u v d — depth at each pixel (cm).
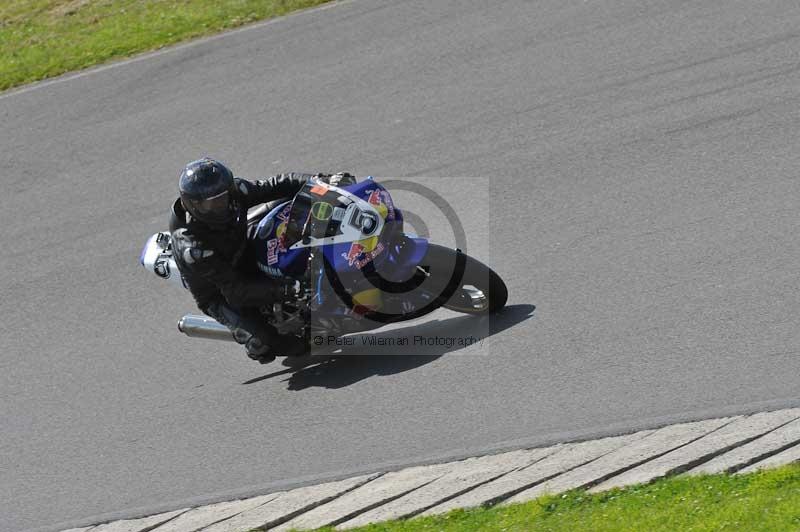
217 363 2819
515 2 4553
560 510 1914
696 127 3353
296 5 5091
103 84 4744
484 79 4009
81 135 4362
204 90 4481
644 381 2252
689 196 2992
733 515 1778
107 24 5384
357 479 2184
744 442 1978
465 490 2055
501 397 2327
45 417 2739
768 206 2847
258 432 2455
